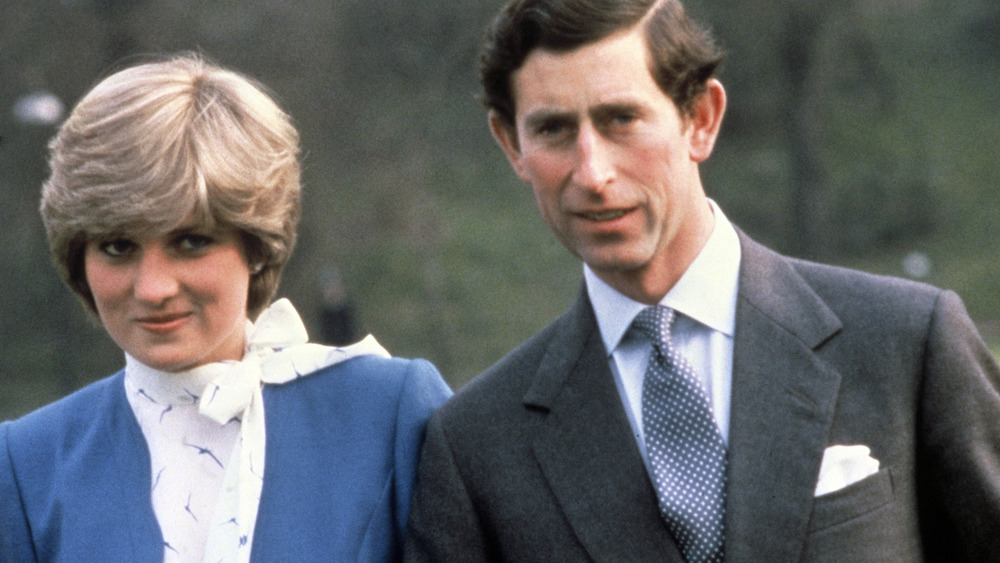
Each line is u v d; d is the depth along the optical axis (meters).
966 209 72.75
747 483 6.04
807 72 62.81
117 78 6.25
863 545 5.89
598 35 5.96
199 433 6.64
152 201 5.89
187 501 6.55
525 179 6.48
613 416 6.43
